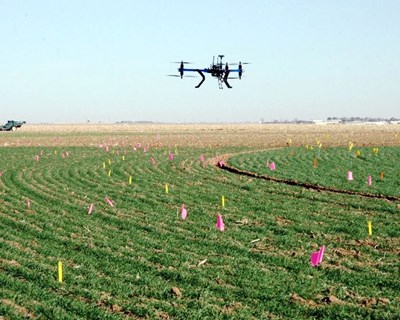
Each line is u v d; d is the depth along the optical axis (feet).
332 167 111.55
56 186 85.97
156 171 107.04
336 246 47.85
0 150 170.50
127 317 30.96
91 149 175.01
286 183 88.84
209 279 38.09
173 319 30.63
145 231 53.62
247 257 43.93
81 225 56.54
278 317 31.09
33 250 46.37
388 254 44.98
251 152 157.38
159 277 38.42
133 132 368.07
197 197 74.33
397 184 85.30
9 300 33.73
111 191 80.18
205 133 341.00
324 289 36.04
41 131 382.01
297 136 283.59
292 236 51.42
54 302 33.01
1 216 60.39
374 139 240.94
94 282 36.94
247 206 67.15
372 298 34.27
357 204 67.51
